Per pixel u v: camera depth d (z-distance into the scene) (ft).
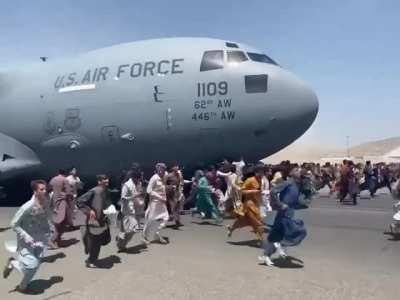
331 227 40.96
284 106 47.16
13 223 22.44
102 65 53.98
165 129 49.73
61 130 55.01
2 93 59.93
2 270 26.50
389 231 38.73
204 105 48.34
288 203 26.73
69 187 34.99
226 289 22.16
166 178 41.57
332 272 25.29
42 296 21.70
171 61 50.49
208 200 43.98
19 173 57.16
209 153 50.24
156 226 34.14
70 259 29.32
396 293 21.24
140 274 25.25
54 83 56.54
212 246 33.01
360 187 74.79
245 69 48.03
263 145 49.06
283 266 26.84
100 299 20.95
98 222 27.09
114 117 51.67
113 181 57.16
